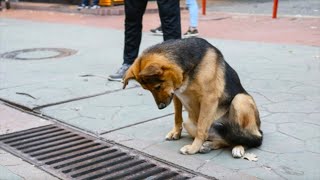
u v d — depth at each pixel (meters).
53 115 4.79
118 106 5.02
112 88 5.74
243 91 3.81
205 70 3.53
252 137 3.70
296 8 14.42
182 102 3.77
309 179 3.22
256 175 3.30
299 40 8.61
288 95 5.21
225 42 8.62
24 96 5.43
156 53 3.44
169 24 5.56
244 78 5.97
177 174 3.41
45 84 5.98
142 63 3.44
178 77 3.41
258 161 3.53
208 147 3.74
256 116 3.74
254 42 8.54
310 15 12.48
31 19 13.80
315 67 6.47
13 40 9.67
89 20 13.05
